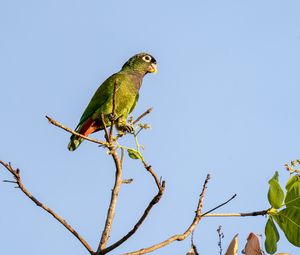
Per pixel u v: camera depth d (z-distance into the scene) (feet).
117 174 28.91
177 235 25.07
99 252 25.31
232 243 25.34
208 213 26.13
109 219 26.99
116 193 28.14
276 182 27.09
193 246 25.85
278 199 27.04
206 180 26.58
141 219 25.30
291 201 26.89
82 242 25.36
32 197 25.20
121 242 25.35
